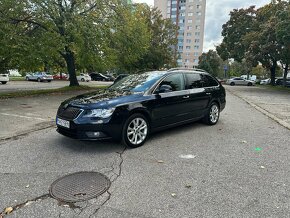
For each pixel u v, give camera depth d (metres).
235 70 78.50
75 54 18.14
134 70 28.64
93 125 4.64
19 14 14.14
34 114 8.73
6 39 12.48
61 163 4.33
